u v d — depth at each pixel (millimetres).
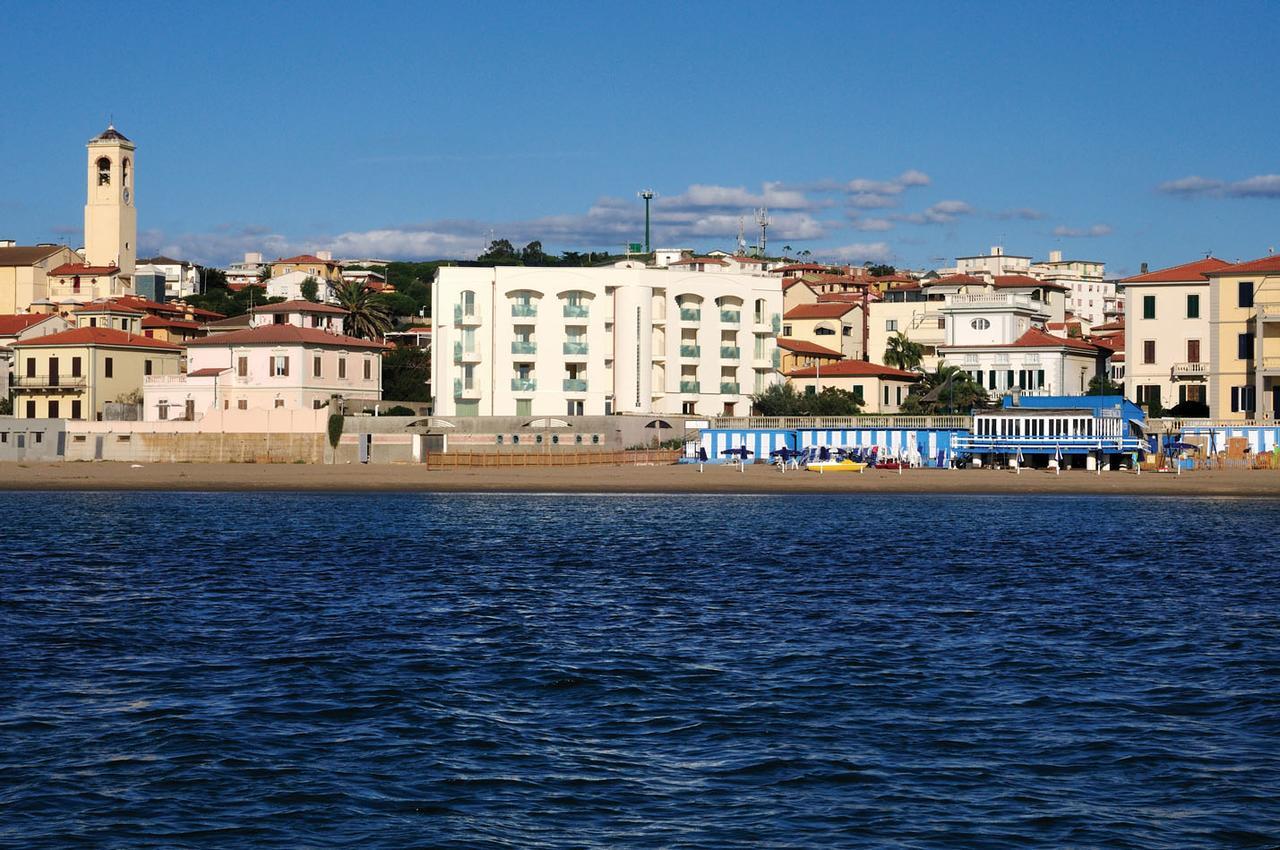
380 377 144250
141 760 27188
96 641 39938
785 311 174875
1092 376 152375
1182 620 44312
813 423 122875
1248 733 29547
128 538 69312
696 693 33188
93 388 139125
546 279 140375
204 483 104812
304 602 47656
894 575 55562
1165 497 98312
